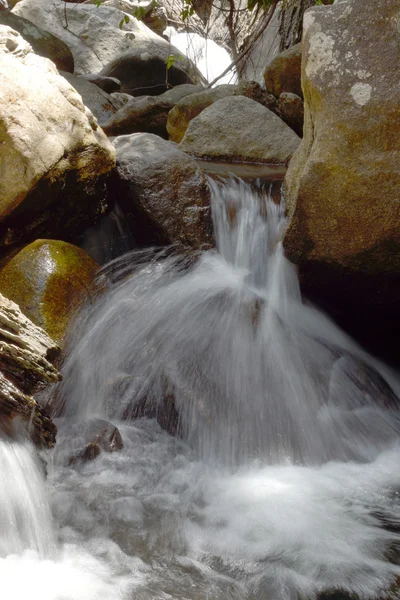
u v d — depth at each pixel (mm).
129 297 4820
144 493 3604
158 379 4270
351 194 4277
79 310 4504
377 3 4277
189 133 6930
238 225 5375
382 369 4922
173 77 12094
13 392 3449
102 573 2998
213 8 13078
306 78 4484
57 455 3721
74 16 13039
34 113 4637
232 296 4879
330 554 3172
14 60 4781
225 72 9555
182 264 5164
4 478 3229
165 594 2871
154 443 4027
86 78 10164
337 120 4293
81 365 4297
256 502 3588
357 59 4285
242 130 6840
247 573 3025
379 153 4207
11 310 3621
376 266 4406
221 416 4098
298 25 9102
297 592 2914
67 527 3303
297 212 4477
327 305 4895
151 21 14406
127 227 5543
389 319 4801
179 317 4715
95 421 4016
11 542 3115
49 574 2963
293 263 4711
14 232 4734
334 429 4234
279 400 4277
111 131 8258
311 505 3586
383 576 3033
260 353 4523
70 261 4641
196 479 3770
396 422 4453
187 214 5289
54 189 4746
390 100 4172
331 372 4570
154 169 5359
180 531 3312
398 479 3896
